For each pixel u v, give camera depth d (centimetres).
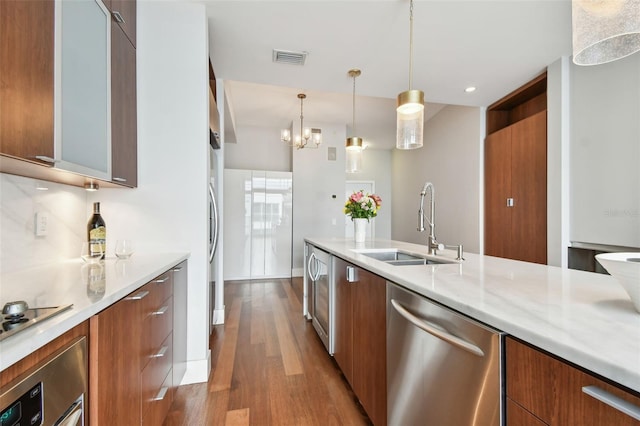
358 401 178
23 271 137
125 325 104
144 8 199
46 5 109
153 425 133
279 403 176
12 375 57
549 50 265
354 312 176
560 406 59
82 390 80
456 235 466
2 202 130
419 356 108
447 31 234
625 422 49
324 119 551
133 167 187
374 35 239
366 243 280
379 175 778
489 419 77
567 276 124
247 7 207
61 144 117
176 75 201
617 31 98
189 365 199
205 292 202
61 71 117
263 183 549
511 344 71
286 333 285
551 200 299
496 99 378
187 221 201
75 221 179
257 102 466
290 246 559
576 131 278
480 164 411
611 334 61
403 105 208
